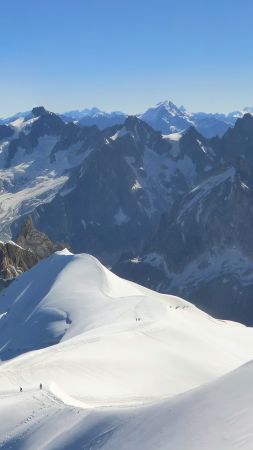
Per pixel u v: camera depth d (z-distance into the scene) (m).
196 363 77.75
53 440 39.97
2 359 96.25
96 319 98.00
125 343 79.94
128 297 110.50
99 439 37.97
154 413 38.78
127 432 37.69
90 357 71.00
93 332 85.44
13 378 60.53
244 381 38.91
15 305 128.75
